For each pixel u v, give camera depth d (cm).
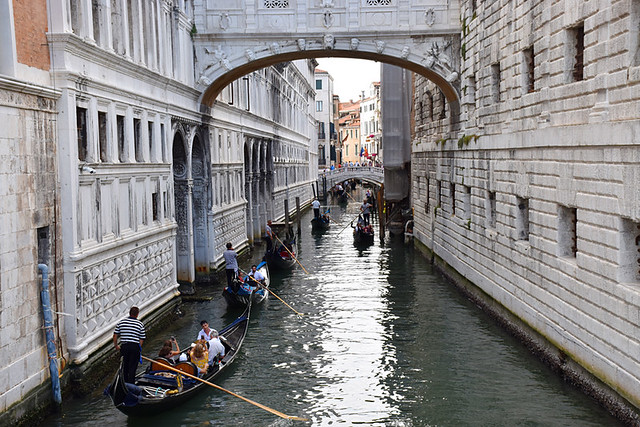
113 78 1401
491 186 1797
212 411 1212
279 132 4216
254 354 1546
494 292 1784
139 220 1552
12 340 1021
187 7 2050
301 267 2741
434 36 2123
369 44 2120
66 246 1184
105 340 1331
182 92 1952
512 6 1596
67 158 1172
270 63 2270
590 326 1182
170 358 1305
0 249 990
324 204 6525
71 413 1152
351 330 1734
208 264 2259
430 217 2767
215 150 2381
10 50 1019
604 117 1115
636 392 1020
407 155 3434
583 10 1188
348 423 1159
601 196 1128
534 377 1340
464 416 1168
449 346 1568
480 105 1911
